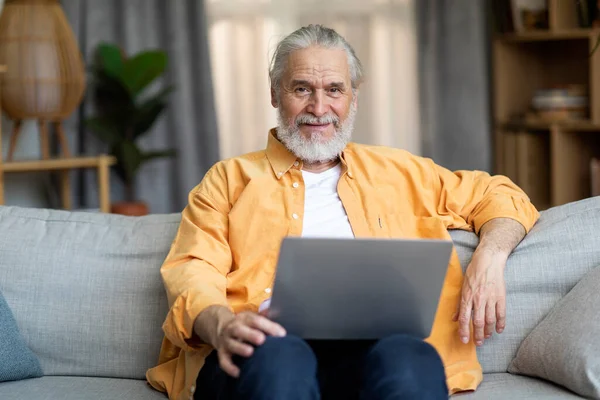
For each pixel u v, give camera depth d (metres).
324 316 1.40
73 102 3.74
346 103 1.80
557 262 1.74
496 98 4.56
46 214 1.93
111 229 1.90
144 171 4.34
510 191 1.84
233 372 1.33
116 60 3.99
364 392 1.31
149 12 4.31
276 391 1.24
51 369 1.79
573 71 4.50
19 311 1.80
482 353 1.71
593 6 4.05
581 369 1.47
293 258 1.31
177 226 1.88
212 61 4.45
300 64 1.77
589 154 4.27
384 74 4.70
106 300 1.80
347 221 1.76
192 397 1.55
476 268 1.64
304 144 1.76
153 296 1.79
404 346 1.33
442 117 4.68
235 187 1.78
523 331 1.71
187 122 4.37
